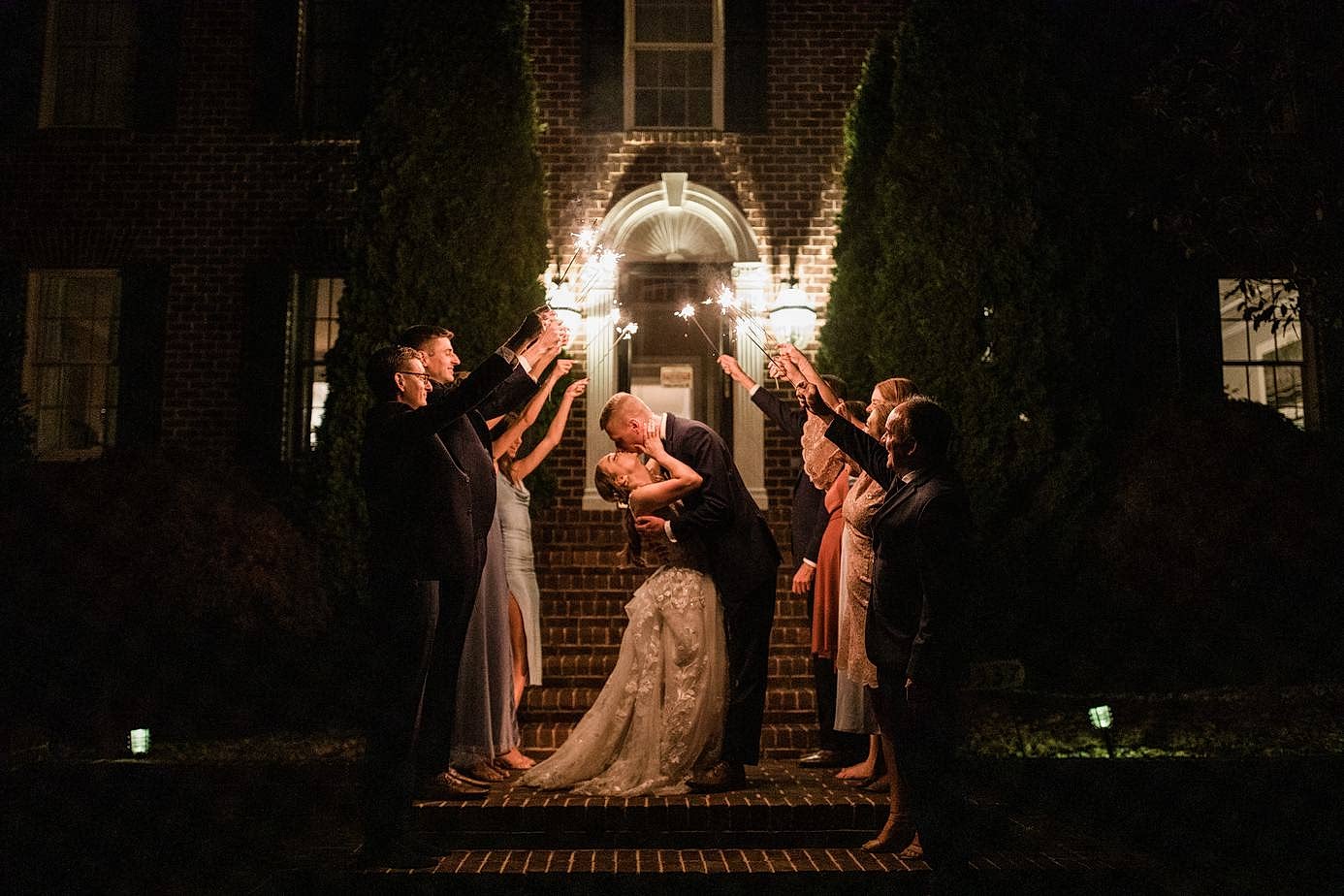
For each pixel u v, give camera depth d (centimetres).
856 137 989
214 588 793
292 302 1038
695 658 539
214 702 826
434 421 444
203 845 509
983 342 841
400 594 446
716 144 1058
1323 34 752
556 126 1060
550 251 1021
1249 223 746
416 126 902
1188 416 850
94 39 1085
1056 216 844
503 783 554
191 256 1038
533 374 538
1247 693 817
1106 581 830
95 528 791
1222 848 509
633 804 495
